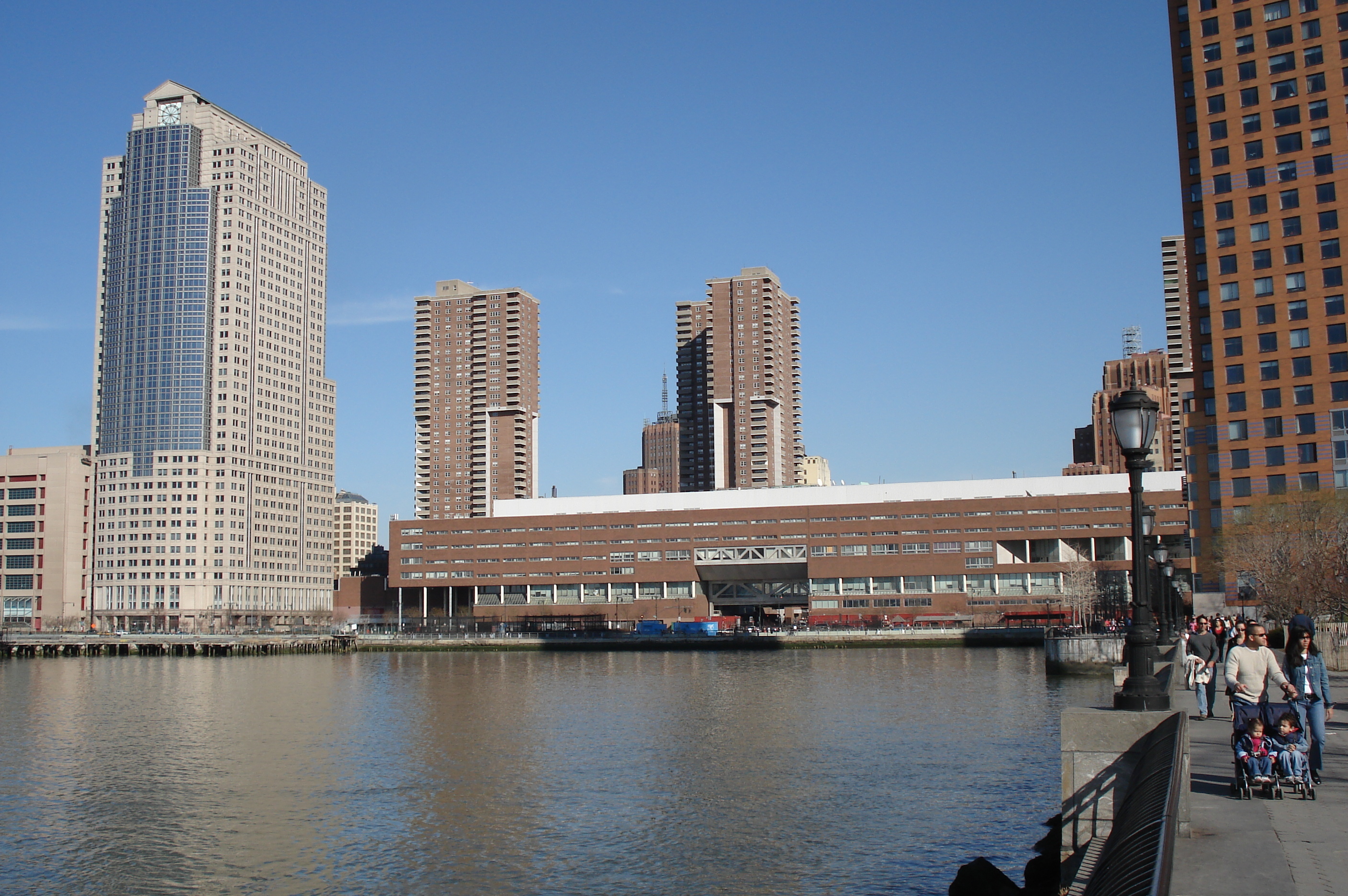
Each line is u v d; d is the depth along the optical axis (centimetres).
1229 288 14675
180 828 5700
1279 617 11588
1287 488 14162
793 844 5088
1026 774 6531
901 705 10400
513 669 17700
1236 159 14712
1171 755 1961
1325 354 14100
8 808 6212
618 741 8388
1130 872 1789
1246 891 1866
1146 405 2688
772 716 9825
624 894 4475
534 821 5703
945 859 4772
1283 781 2638
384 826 5666
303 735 9156
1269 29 14612
